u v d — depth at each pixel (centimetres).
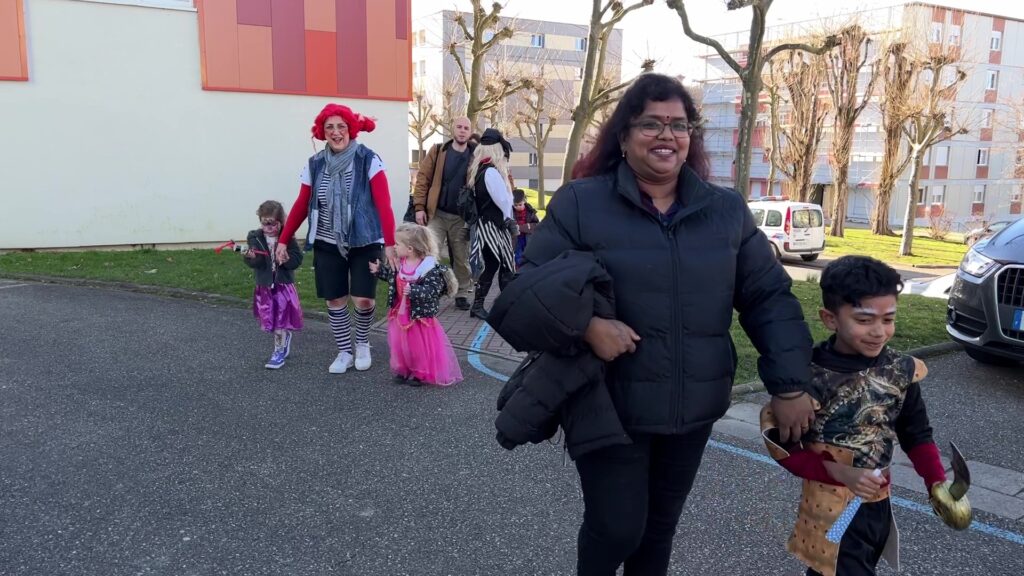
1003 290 555
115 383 548
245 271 1005
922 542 327
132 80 1184
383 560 312
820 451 239
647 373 216
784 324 220
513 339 208
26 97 1127
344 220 542
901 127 2925
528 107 4022
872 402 235
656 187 225
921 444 246
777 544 328
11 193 1141
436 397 525
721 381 223
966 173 4797
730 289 223
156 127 1211
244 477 392
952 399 528
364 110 1347
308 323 743
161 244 1244
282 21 1261
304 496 371
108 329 706
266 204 570
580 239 219
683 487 240
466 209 752
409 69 1367
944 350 659
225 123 1255
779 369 214
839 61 2961
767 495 374
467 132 809
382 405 507
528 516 352
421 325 541
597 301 208
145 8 1173
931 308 852
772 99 3344
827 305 240
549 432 230
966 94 4394
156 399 514
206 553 316
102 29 1153
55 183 1163
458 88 4225
